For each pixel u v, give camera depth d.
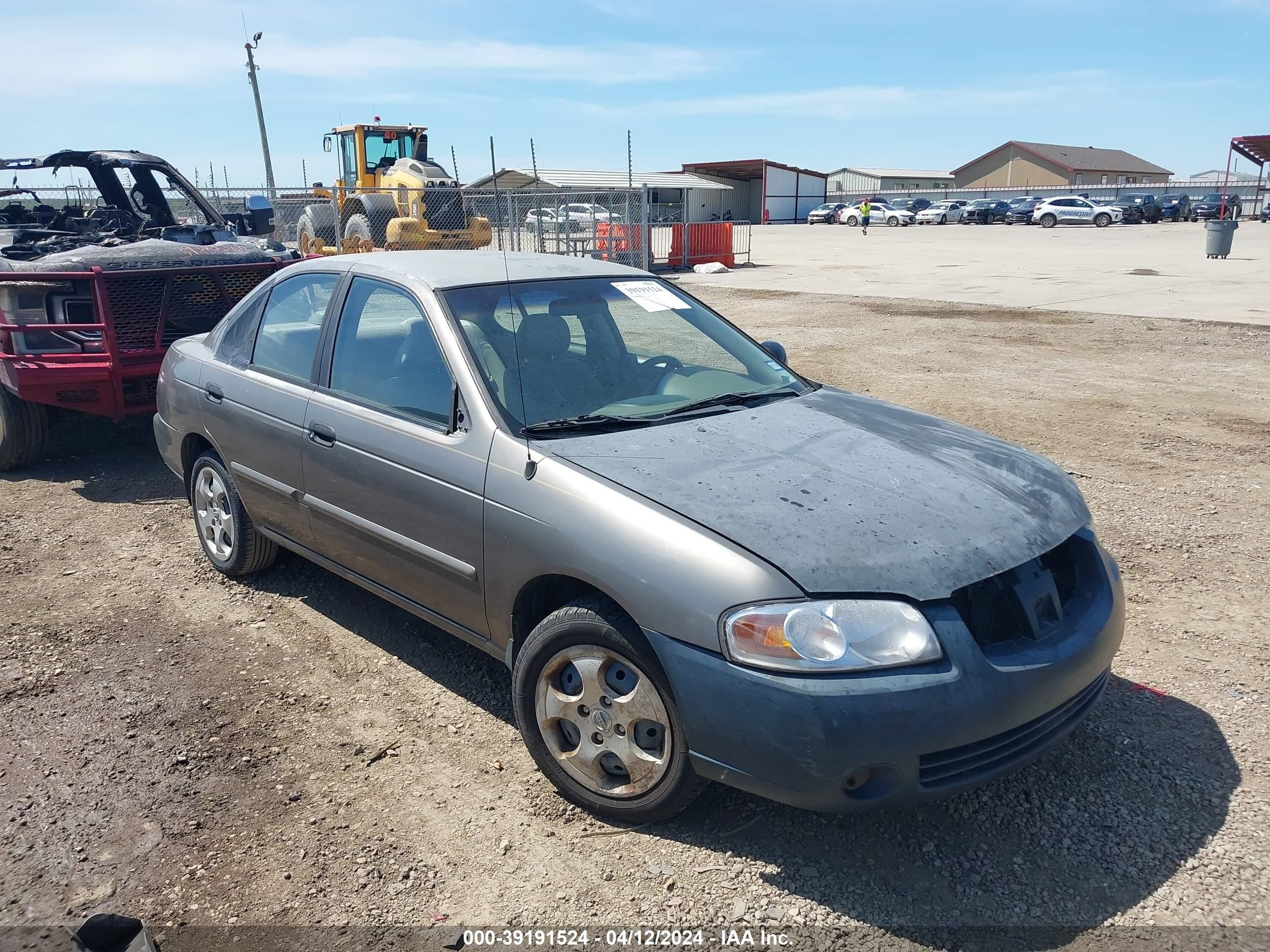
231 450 4.46
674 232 24.33
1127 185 91.44
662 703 2.76
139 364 6.60
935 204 62.41
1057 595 2.92
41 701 3.68
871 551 2.69
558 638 2.96
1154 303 16.38
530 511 3.03
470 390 3.37
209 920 2.60
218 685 3.83
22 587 4.75
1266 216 51.59
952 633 2.60
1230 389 9.52
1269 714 3.62
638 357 3.96
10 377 6.20
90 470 6.88
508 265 4.13
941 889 2.73
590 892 2.72
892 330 13.62
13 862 2.81
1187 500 6.08
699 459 3.14
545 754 3.11
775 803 3.12
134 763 3.30
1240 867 2.80
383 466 3.56
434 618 3.62
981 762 2.66
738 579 2.59
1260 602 4.60
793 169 70.44
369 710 3.67
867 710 2.47
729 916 2.63
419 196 18.36
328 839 2.93
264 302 4.56
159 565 5.07
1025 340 12.60
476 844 2.92
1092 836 2.95
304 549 4.24
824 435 3.46
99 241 8.18
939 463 3.29
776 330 13.66
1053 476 3.42
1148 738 3.47
